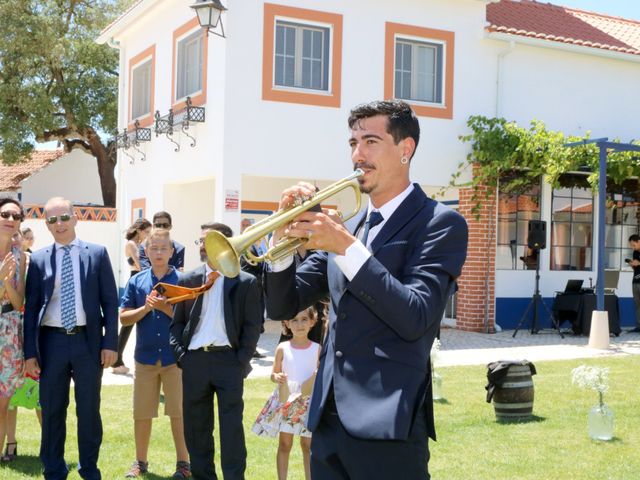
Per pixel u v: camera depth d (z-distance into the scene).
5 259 5.51
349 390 2.71
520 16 16.44
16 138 23.23
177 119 13.33
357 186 2.76
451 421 7.31
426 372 2.79
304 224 2.49
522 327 15.07
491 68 14.25
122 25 16.30
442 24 13.71
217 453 6.38
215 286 5.18
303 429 5.32
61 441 5.36
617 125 15.70
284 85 12.46
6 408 5.73
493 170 13.80
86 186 31.81
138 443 5.78
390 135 2.79
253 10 12.10
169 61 14.48
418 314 2.54
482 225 14.27
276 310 2.95
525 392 7.41
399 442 2.69
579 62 15.26
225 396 5.07
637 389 8.96
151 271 6.25
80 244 5.50
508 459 6.09
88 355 5.36
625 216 16.47
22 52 22.47
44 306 5.32
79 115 24.03
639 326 15.40
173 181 14.27
